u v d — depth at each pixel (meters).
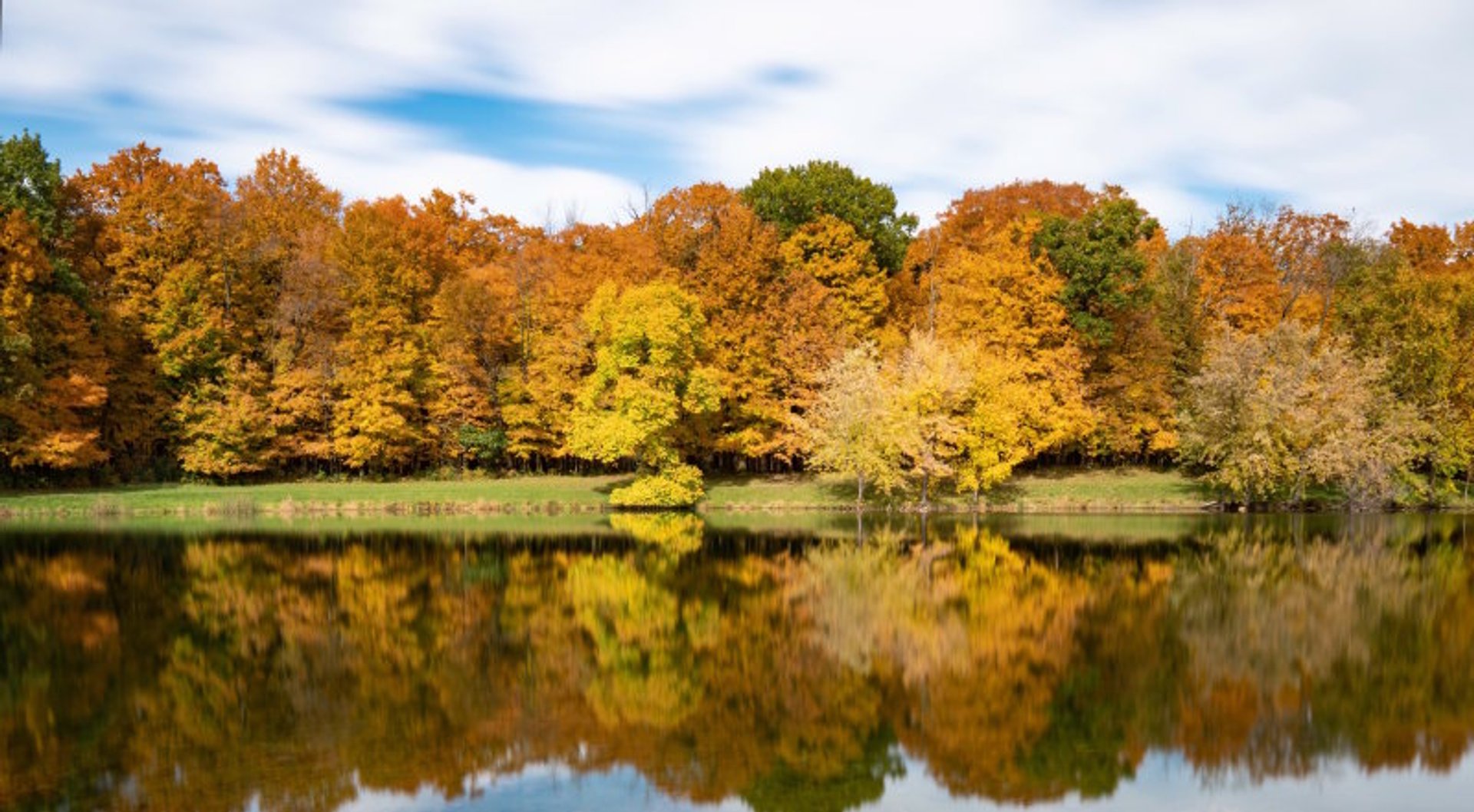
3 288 48.34
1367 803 13.37
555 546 37.09
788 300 57.22
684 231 59.22
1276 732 16.25
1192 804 13.34
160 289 53.91
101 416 54.31
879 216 64.88
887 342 57.44
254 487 54.22
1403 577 30.53
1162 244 67.94
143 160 57.50
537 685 18.80
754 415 56.75
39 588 28.34
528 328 59.94
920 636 22.66
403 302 59.03
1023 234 57.31
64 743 15.40
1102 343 55.44
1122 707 17.64
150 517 48.03
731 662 20.44
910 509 51.81
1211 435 51.09
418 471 59.94
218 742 15.48
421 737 15.82
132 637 22.55
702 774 14.32
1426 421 53.41
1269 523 46.06
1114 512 51.62
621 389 50.47
